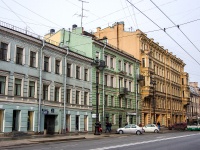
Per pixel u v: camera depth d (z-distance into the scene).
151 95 55.44
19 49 29.11
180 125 57.97
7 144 20.30
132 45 54.53
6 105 26.75
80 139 27.19
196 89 98.88
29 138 26.08
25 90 29.25
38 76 31.16
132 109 50.38
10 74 27.50
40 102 30.94
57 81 34.12
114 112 44.97
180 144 20.72
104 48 43.53
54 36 44.91
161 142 22.56
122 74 47.72
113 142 22.53
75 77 37.44
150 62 57.00
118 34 55.97
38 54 31.42
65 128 34.53
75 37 42.72
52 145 19.98
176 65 76.31
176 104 74.00
